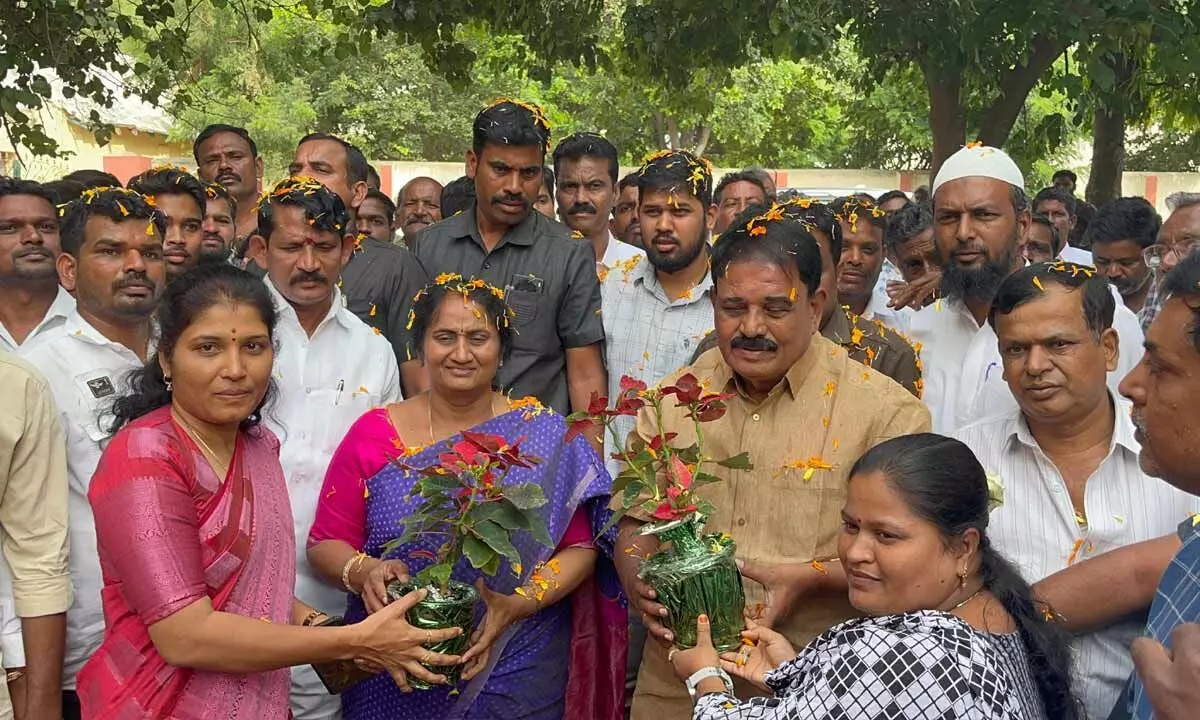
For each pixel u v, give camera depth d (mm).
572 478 3051
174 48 8070
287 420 3520
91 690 2480
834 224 3443
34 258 3916
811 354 2951
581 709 3107
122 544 2369
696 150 25422
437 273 4543
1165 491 2801
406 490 3031
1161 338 1855
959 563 2154
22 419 2934
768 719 2133
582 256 4406
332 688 2834
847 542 2195
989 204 3850
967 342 3992
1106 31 7922
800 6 8430
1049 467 2891
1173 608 1944
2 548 2973
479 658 2795
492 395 3299
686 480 2584
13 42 6961
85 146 20609
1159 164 26594
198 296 2498
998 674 1985
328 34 23250
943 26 8797
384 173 22500
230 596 2502
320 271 3576
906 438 2229
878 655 1995
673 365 4414
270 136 21328
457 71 8844
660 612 2646
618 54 10781
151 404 2598
